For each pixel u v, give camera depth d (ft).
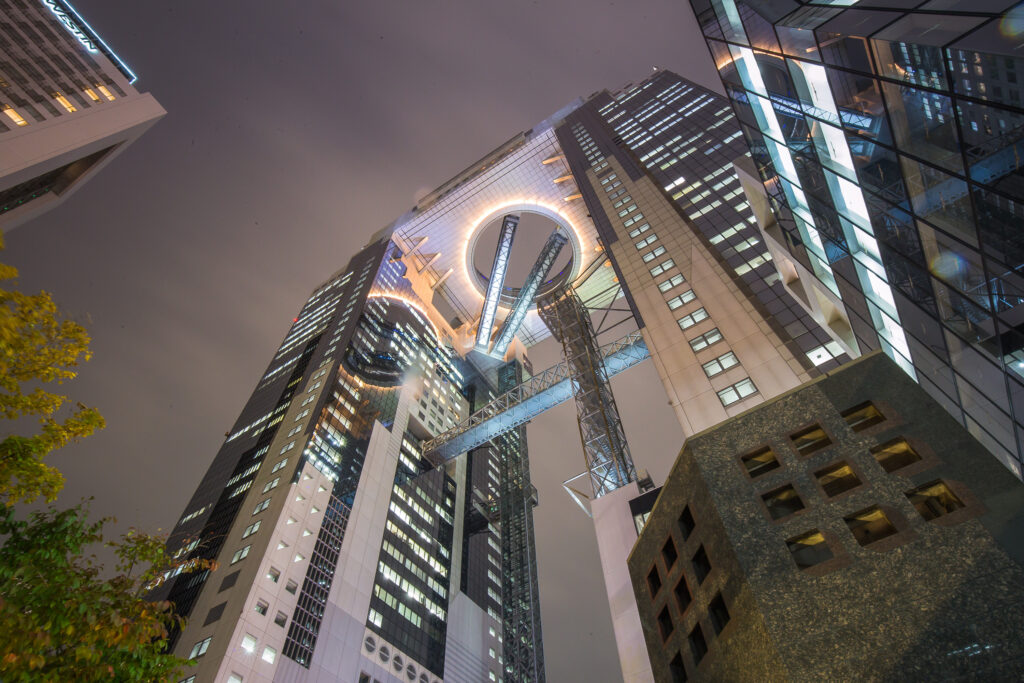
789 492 74.33
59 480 48.08
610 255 238.07
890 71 56.65
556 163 574.97
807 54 71.05
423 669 306.96
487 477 533.55
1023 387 52.54
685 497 85.87
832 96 69.87
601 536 169.27
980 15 44.04
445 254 647.56
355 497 339.77
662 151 334.44
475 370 622.95
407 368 504.02
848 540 65.46
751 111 102.99
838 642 57.52
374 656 280.10
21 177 293.23
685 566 81.00
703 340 161.58
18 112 297.53
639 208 271.08
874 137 64.64
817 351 138.51
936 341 69.77
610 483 254.68
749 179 140.26
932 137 54.03
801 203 100.89
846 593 60.80
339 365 420.36
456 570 400.88
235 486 340.59
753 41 86.58
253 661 222.89
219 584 257.75
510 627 408.46
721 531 74.33
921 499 65.67
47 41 335.06
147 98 371.56
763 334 152.46
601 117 465.88
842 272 96.17
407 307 577.02
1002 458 64.80
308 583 271.69
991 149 46.60
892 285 76.84
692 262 203.82
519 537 471.62
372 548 326.44
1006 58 42.09
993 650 51.16
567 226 583.17
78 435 50.57
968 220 52.80
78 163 349.61
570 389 386.93
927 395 77.05
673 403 144.05
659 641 85.40
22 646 38.19
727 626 68.13
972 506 62.08
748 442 83.97
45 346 48.01
